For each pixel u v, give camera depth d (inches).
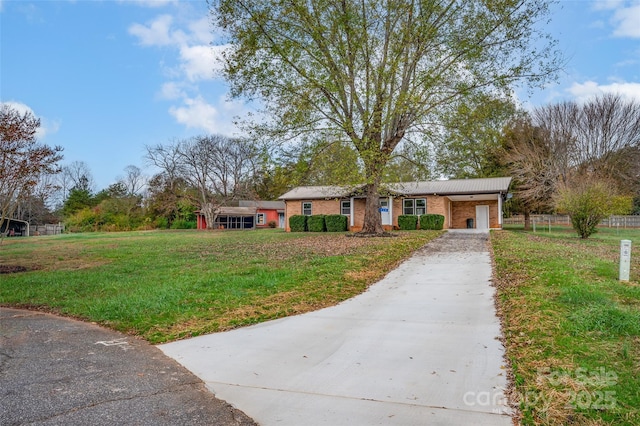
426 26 647.8
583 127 1153.4
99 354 197.6
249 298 303.1
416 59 673.0
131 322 251.9
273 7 625.6
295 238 804.6
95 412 134.1
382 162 672.4
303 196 1211.9
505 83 633.0
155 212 1990.7
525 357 170.9
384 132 732.7
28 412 133.8
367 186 793.6
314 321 248.7
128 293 332.2
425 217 1018.1
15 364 183.0
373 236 746.2
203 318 257.6
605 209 757.9
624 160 1139.9
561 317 215.5
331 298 303.9
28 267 521.0
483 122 674.2
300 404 140.9
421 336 212.4
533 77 627.5
